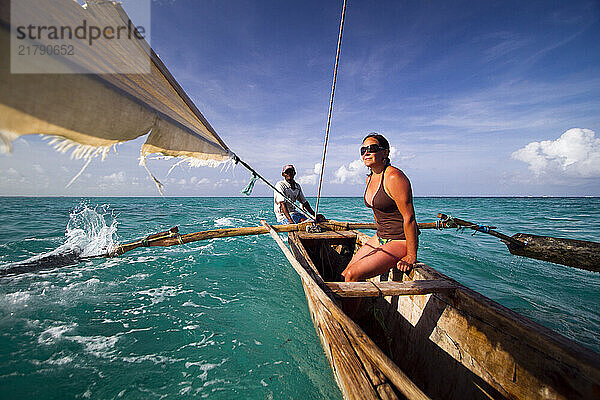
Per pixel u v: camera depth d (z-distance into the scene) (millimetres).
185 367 2693
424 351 2482
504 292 4625
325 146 4000
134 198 55562
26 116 740
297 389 2432
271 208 25219
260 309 3943
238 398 2338
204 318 3639
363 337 1571
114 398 2291
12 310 3619
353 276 2650
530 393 1574
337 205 29641
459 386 2064
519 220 14961
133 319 3555
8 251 6195
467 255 6816
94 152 1002
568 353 1398
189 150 1615
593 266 4430
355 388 1367
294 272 5684
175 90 1865
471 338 2014
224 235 4504
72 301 3961
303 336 3248
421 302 2631
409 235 2584
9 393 2252
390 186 2600
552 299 4355
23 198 48781
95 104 936
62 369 2578
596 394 1269
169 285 4746
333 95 3646
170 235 4363
